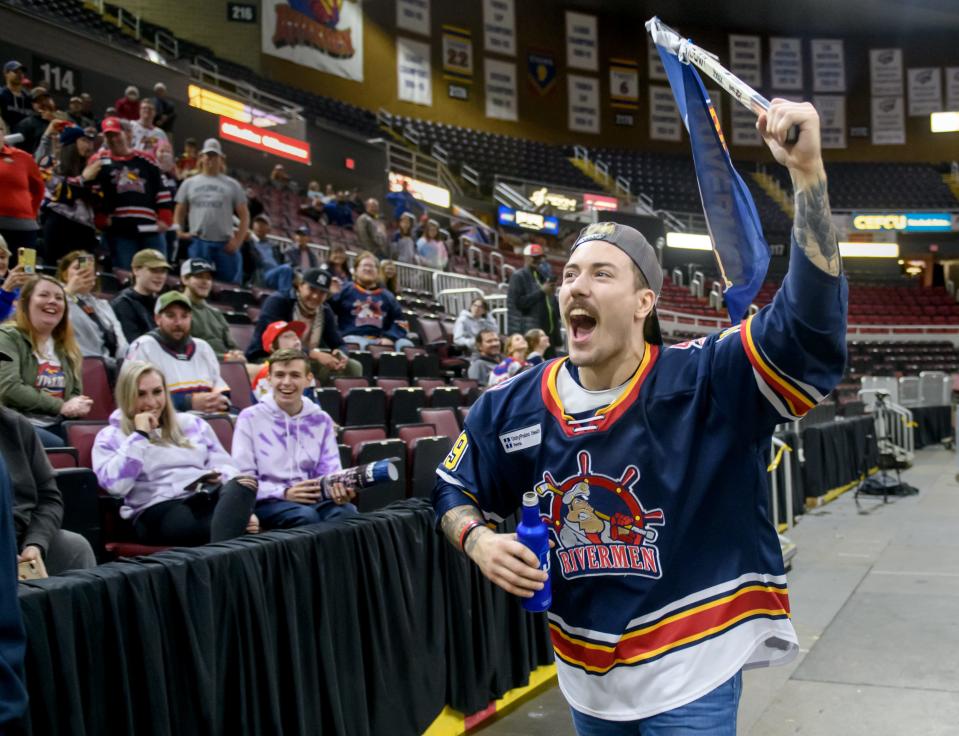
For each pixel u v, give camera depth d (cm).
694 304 2227
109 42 1434
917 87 3014
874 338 2384
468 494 163
